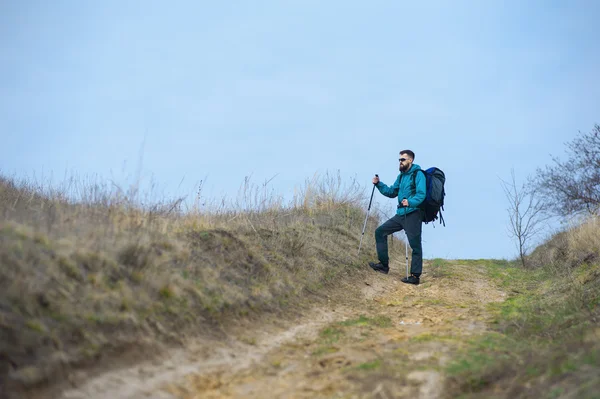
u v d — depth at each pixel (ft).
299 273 27.20
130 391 13.71
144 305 17.12
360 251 35.81
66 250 16.70
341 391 14.78
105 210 22.16
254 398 14.39
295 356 18.07
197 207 27.37
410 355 17.71
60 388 12.91
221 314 19.74
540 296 28.37
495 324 22.63
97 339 14.79
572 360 14.26
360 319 23.53
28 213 20.02
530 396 13.16
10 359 12.64
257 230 29.22
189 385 14.84
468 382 14.73
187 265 20.88
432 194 31.35
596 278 27.30
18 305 13.84
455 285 32.19
